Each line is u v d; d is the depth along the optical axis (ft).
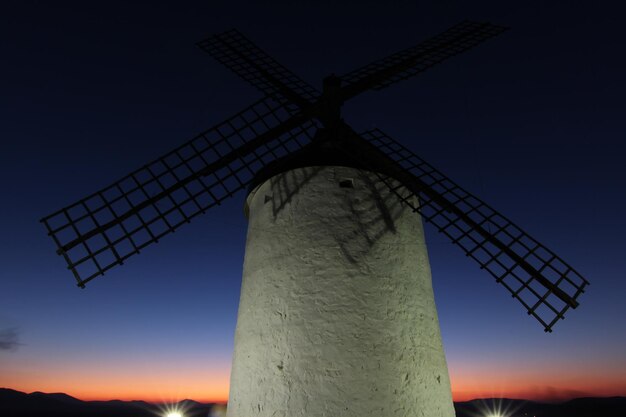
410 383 17.80
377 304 19.03
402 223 22.13
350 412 16.60
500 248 21.81
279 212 22.03
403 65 29.71
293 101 28.73
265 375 18.33
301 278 19.69
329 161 22.82
